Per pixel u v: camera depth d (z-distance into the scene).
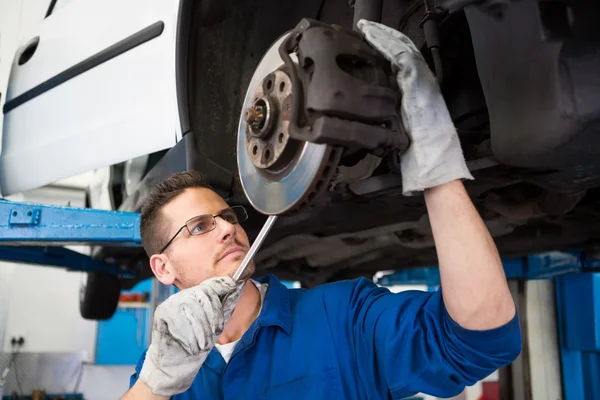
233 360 0.82
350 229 1.39
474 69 0.89
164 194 0.89
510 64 0.64
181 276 0.87
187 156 1.11
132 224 1.25
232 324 0.88
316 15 1.21
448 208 0.60
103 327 3.89
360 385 0.79
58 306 3.97
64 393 3.72
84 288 2.54
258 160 0.65
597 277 1.90
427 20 0.76
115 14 1.35
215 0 1.17
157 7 1.23
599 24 0.61
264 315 0.85
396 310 0.79
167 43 1.18
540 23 0.60
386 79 0.59
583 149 0.63
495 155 0.68
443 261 0.62
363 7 0.71
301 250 1.75
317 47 0.55
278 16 1.26
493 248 0.62
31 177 1.57
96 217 1.25
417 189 0.57
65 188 2.28
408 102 0.57
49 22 1.62
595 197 1.14
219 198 0.92
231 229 0.85
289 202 0.61
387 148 0.58
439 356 0.70
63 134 1.45
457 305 0.62
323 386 0.78
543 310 2.00
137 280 2.76
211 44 1.20
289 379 0.80
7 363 3.66
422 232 1.40
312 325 0.85
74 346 3.93
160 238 0.88
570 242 1.58
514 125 0.64
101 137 1.32
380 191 0.76
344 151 0.62
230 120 1.22
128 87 1.27
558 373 1.96
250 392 0.81
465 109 0.89
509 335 0.64
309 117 0.55
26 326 3.85
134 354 3.92
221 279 0.72
